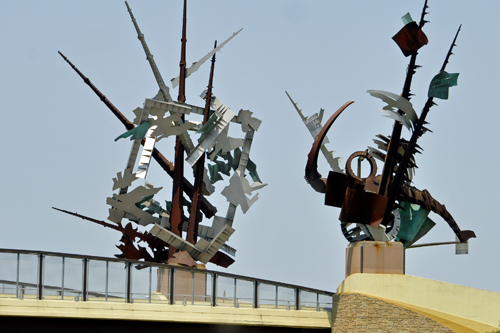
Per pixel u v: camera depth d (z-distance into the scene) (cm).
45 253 6650
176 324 7062
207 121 8525
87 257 6794
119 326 6838
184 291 7156
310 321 7600
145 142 8356
